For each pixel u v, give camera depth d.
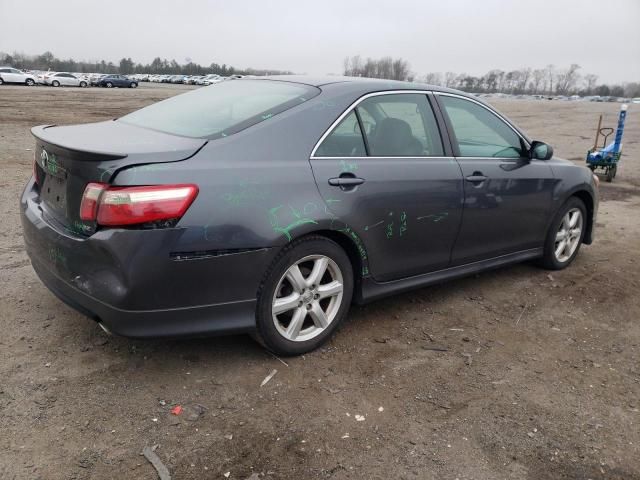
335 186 3.24
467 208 4.04
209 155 2.87
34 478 2.30
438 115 4.00
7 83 47.78
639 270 5.41
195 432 2.64
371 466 2.49
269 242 2.95
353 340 3.62
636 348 3.79
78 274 2.82
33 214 3.21
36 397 2.81
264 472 2.41
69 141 2.95
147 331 2.78
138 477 2.34
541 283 4.89
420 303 4.30
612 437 2.80
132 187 2.61
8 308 3.73
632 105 56.88
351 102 3.48
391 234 3.59
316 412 2.84
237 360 3.27
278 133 3.13
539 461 2.59
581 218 5.30
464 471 2.50
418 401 3.00
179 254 2.71
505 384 3.22
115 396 2.86
